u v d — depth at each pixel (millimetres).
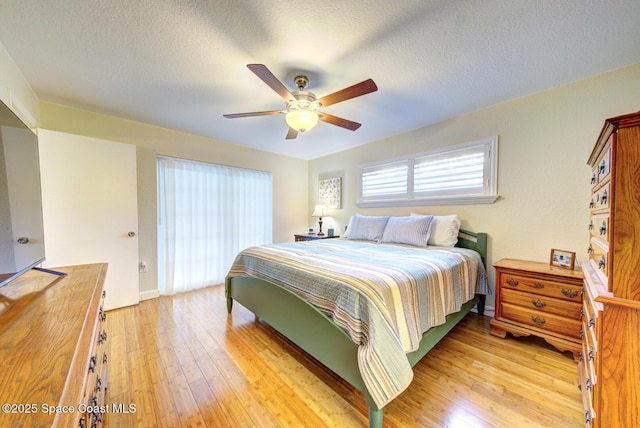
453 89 2129
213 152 3512
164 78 1926
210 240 3502
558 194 2115
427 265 1733
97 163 2482
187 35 1460
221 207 3607
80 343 687
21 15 1278
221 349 1882
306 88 2061
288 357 1791
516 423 1224
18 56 1635
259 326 2262
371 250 2328
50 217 2230
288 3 1240
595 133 1934
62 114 2383
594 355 1006
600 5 1244
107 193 2539
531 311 1940
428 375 1588
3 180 983
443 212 2885
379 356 1103
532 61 1734
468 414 1281
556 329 1822
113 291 2596
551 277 1845
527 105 2252
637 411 807
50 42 1502
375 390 1071
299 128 1958
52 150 2242
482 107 2496
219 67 1783
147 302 2850
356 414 1290
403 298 1368
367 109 2531
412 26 1396
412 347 1346
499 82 2021
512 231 2371
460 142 2695
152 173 2959
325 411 1308
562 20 1347
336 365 1330
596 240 1287
